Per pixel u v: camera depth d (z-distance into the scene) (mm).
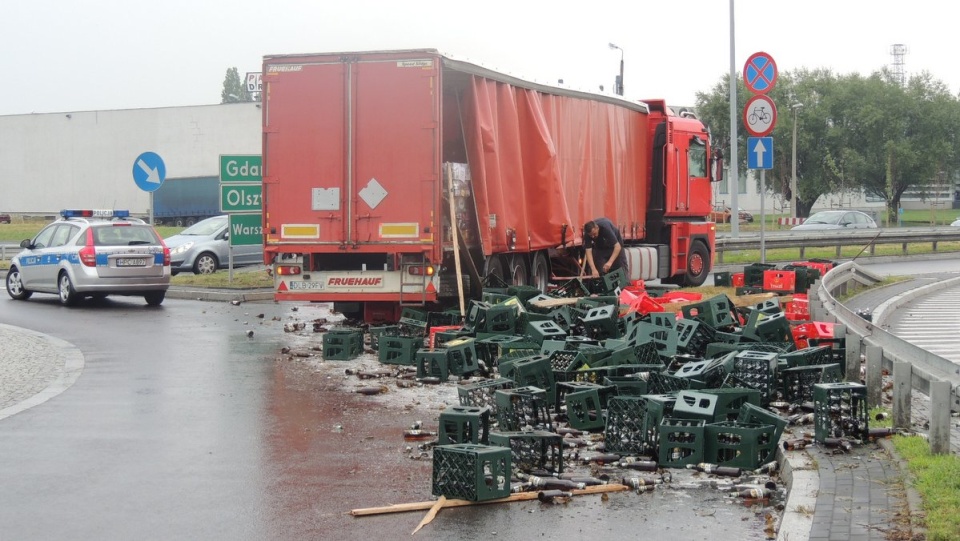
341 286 16469
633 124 24891
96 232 22359
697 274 27719
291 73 16344
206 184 82250
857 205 98938
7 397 11641
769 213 95312
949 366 8211
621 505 7379
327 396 11680
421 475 8195
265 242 16531
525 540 6566
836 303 15641
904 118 82625
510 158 18234
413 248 16062
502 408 9461
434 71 15891
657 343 12719
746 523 6953
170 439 9484
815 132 80938
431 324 16203
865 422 8812
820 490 7137
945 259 42688
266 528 6809
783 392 10688
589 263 20078
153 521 6949
